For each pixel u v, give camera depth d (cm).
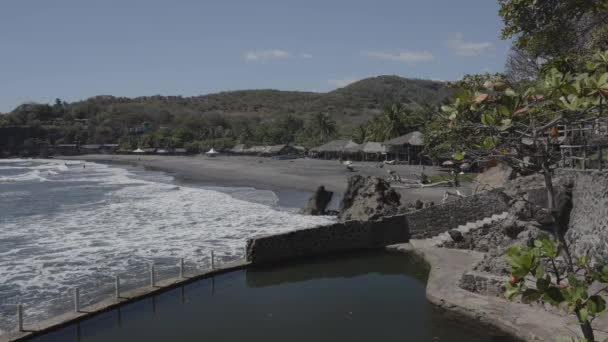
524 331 1344
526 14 1436
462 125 566
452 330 1489
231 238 2905
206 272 2084
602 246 1488
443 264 2047
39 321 1638
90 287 1998
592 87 457
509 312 1485
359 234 2497
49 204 4684
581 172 1720
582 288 450
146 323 1590
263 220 3509
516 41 1569
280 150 13325
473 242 2297
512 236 1881
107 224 3453
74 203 4728
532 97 530
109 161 15100
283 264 2283
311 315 1664
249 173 8119
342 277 2119
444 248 2325
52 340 1460
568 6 1328
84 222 3559
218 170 9188
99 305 1695
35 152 18888
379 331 1506
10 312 1728
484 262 1836
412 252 2420
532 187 1970
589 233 1583
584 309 442
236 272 2167
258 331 1518
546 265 1452
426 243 2439
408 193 4234
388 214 2970
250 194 5250
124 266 2308
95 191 5934
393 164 8244
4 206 4572
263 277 2119
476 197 2438
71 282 2069
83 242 2842
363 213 3088
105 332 1520
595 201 1573
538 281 454
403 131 9200
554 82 478
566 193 1791
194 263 2342
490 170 3009
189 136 18962
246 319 1630
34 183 7344
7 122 19638
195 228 3234
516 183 2077
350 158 11031
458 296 1658
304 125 19112
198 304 1781
